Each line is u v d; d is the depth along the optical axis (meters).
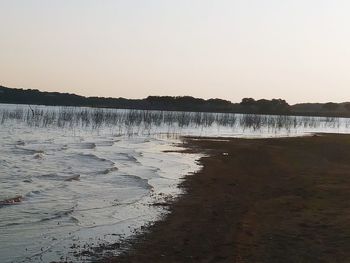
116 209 17.17
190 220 15.70
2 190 19.83
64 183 22.16
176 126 80.38
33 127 65.12
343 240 12.92
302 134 69.00
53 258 11.63
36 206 17.11
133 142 48.28
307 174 26.94
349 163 33.53
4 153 34.09
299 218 15.62
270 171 28.30
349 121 149.12
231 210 17.19
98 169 27.30
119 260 11.61
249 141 51.22
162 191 20.97
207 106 164.88
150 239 13.47
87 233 13.97
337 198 19.25
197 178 24.94
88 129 65.75
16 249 12.20
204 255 11.98
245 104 166.38
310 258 11.45
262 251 12.12
